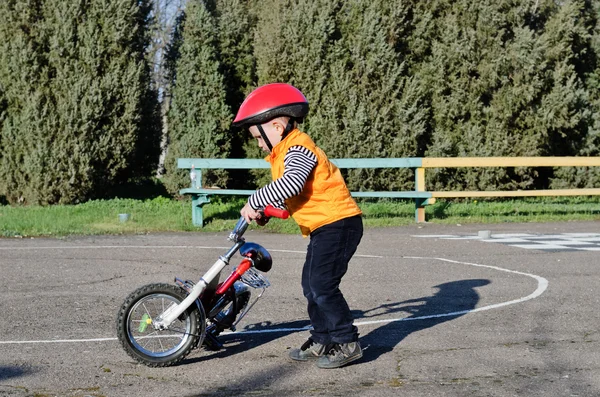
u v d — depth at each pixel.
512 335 5.82
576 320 6.34
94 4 16.09
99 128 16.39
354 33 17.44
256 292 7.68
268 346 5.55
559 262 9.64
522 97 17.88
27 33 16.34
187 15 17.53
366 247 11.29
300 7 17.19
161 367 4.98
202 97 17.34
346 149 16.98
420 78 18.05
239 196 18.34
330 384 4.62
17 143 16.06
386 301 7.24
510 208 16.97
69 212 14.91
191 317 4.98
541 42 17.98
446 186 18.17
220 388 4.56
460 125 18.12
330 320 4.98
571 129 19.00
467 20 18.19
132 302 4.91
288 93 4.98
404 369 4.93
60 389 4.53
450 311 6.73
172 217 14.59
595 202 19.16
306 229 5.09
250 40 18.47
